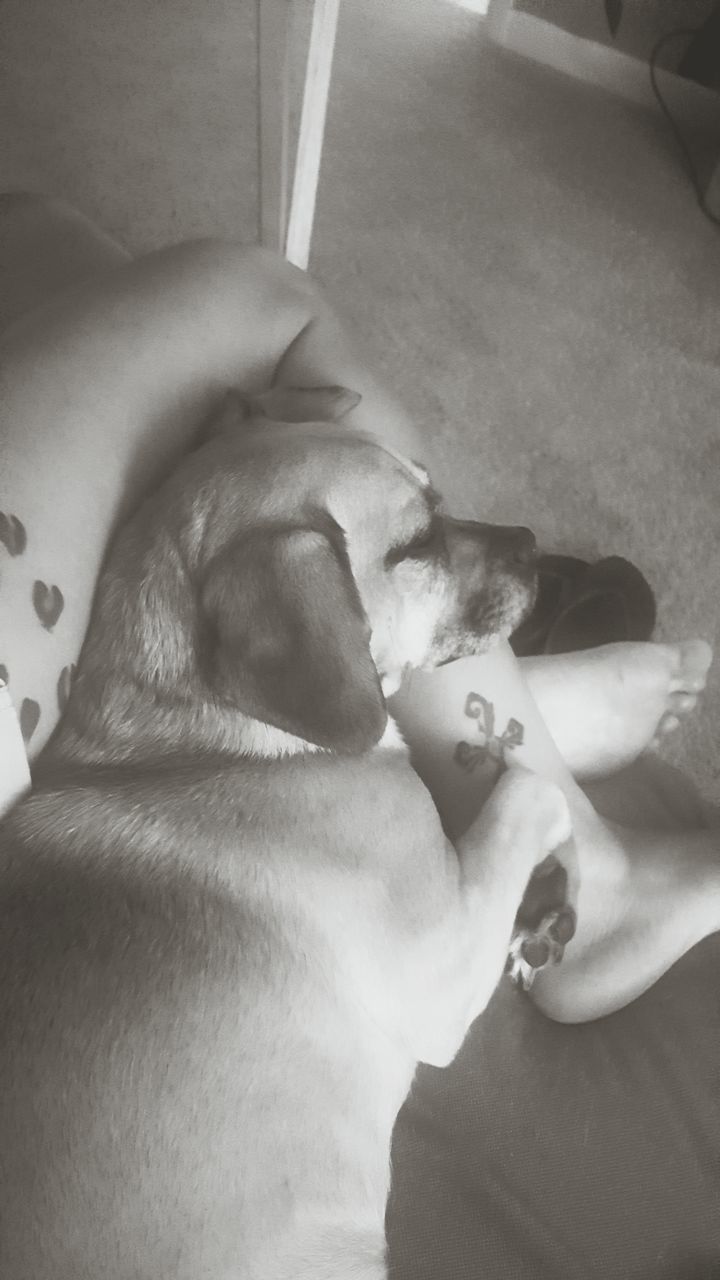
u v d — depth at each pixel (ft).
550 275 8.66
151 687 3.71
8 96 9.36
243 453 3.79
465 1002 3.93
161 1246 2.93
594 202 9.29
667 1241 3.61
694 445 7.66
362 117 9.70
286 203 7.54
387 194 9.08
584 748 5.06
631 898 4.32
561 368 8.04
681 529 7.20
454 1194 3.70
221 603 3.48
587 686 5.00
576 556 7.03
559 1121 3.85
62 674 3.65
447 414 7.66
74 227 5.36
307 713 3.29
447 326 8.18
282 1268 3.17
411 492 4.11
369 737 3.30
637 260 8.86
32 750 3.54
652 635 6.40
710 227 9.22
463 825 4.34
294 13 6.81
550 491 7.33
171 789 3.61
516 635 6.17
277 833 3.61
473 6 11.00
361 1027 3.63
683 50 9.86
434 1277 3.51
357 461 3.91
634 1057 4.04
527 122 9.89
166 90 9.46
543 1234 3.60
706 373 8.12
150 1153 2.98
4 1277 2.73
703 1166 3.78
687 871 4.33
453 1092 3.97
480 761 4.37
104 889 3.34
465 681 4.41
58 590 3.57
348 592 3.44
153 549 3.72
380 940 3.68
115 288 4.18
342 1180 3.43
